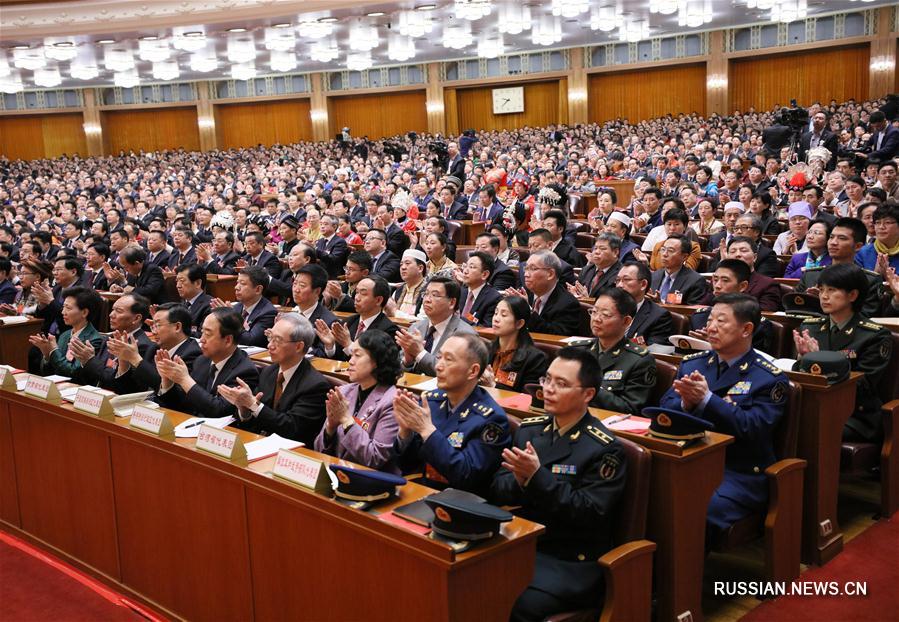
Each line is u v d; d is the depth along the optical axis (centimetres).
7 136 2903
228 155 2520
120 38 1677
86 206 1473
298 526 255
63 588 346
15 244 1169
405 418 280
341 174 1662
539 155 1797
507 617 225
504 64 2581
